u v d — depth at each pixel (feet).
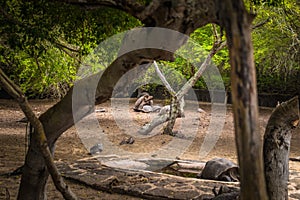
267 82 60.75
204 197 17.90
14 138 32.37
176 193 18.47
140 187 19.33
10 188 18.75
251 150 4.46
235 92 4.54
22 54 19.34
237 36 4.60
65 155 26.94
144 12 8.83
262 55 46.80
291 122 11.26
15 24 12.50
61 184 8.32
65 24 13.84
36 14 13.29
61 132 10.91
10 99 64.18
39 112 49.78
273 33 43.65
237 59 4.56
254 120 4.48
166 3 8.62
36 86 29.27
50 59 20.40
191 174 24.16
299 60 49.96
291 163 27.32
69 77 24.07
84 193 18.92
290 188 19.45
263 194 4.45
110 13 12.94
